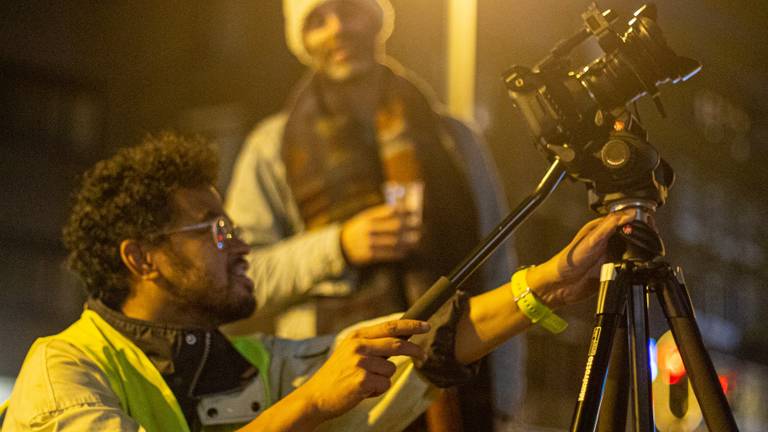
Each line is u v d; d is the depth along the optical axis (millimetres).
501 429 3781
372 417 2447
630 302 1907
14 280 15328
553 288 2230
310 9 4023
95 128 16266
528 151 17547
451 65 8836
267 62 15406
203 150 2674
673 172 2027
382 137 3969
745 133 25781
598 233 1954
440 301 2094
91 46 16422
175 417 2414
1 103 15586
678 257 23641
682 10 21844
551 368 18016
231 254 2631
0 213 15398
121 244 2566
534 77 2031
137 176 2588
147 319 2574
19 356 15297
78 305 15820
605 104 1984
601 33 2008
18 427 2289
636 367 1896
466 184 3947
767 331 27312
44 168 15852
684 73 1962
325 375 2107
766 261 27344
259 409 2535
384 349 2088
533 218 18109
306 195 4000
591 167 1961
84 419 2238
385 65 4082
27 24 15883
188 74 15938
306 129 4047
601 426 1854
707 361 1823
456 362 2332
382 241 3678
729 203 25734
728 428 1767
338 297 3752
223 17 15820
